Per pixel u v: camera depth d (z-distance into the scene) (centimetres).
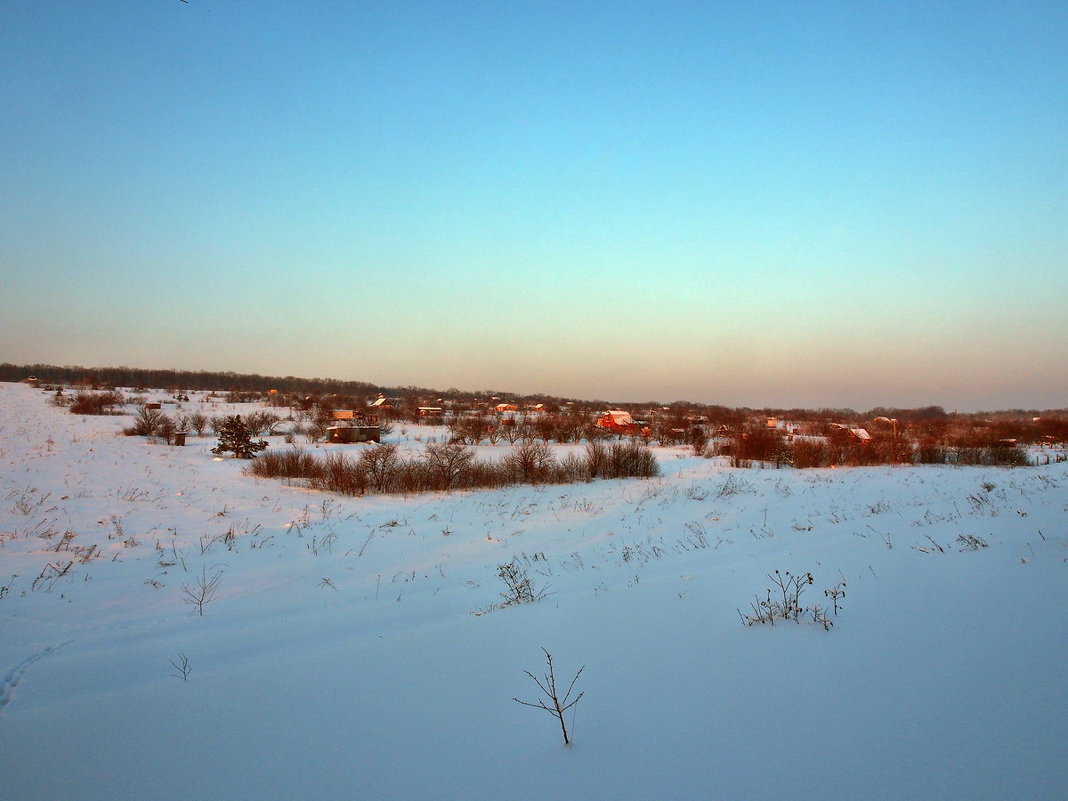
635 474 2352
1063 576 546
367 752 359
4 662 594
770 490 1750
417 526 1400
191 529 1313
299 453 2458
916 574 624
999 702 337
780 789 284
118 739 394
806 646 451
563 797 296
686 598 634
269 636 663
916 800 266
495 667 482
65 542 1138
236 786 332
